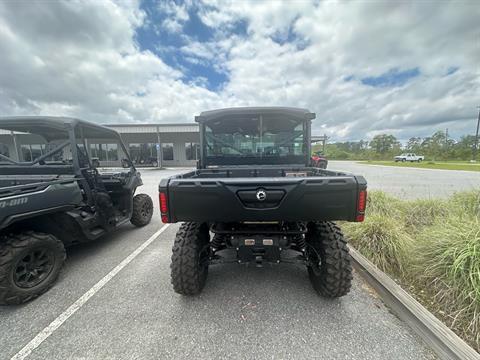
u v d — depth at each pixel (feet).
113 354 5.55
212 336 6.08
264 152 11.50
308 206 6.18
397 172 54.29
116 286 8.48
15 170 10.68
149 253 11.43
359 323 6.53
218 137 11.28
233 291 8.09
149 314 6.93
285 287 8.32
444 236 8.38
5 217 6.98
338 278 7.11
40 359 5.45
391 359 5.38
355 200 6.16
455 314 6.35
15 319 6.75
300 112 10.68
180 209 6.36
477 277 6.40
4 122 9.83
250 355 5.51
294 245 8.23
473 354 5.12
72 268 9.87
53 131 10.98
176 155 75.61
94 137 13.55
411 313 6.42
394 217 13.70
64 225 9.39
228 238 7.71
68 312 7.04
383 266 9.12
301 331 6.23
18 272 7.43
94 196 10.89
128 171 15.23
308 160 11.38
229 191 6.13
